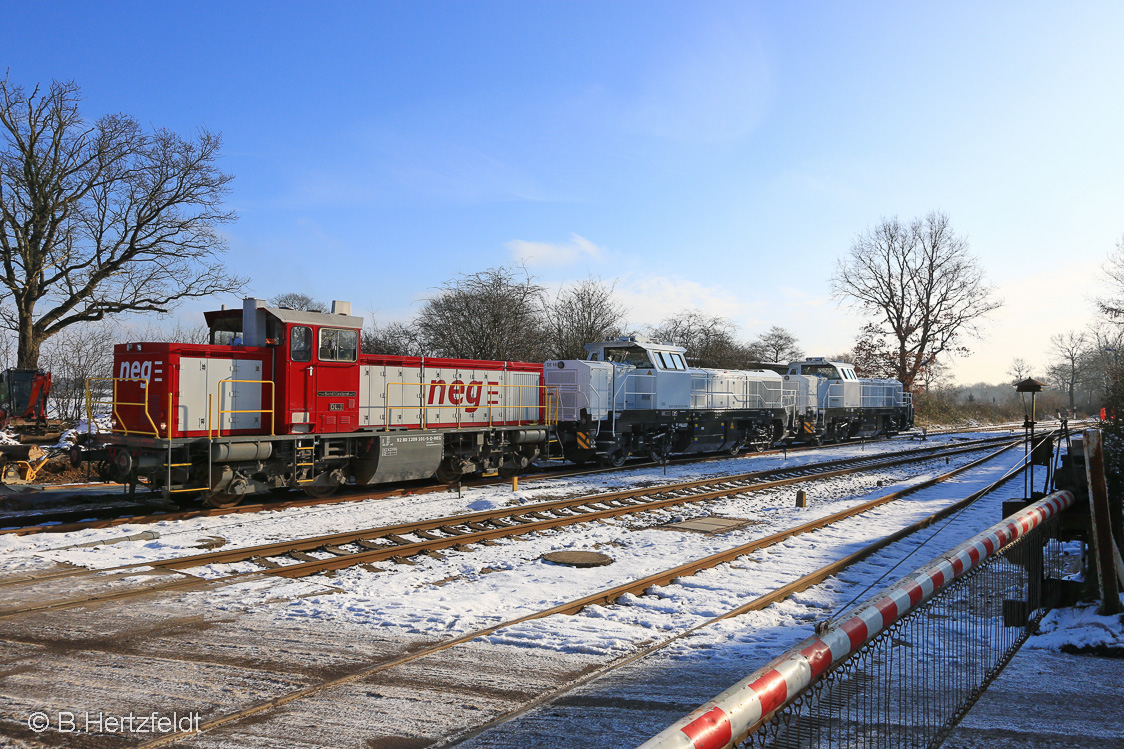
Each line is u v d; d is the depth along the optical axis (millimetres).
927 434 44062
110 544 9680
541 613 7035
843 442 34094
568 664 5727
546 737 4383
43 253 24078
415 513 12719
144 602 7281
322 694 5035
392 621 6758
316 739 4352
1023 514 5852
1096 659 5684
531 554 10023
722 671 5570
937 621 4594
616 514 13000
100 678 5246
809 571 9258
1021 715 4605
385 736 4402
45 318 24859
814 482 18453
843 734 3602
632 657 5906
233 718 4613
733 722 2164
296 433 13258
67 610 6930
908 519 13312
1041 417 68438
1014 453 29438
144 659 5660
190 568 8672
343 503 13484
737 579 8828
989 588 5383
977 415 60156
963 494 16906
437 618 6887
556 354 33156
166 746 4230
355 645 6102
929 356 50406
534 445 18672
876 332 51688
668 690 5148
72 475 16281
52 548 9352
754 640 6406
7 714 4613
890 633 3725
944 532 12008
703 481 16984
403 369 15391
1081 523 7273
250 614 6969
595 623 6816
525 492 15406
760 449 28203
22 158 23625
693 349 42219
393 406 15109
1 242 23344
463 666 5633
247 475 12656
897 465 23266
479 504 13781
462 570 9078
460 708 4836
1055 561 7223
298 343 13289
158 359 11953
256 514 12141
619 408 20734
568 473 19062
